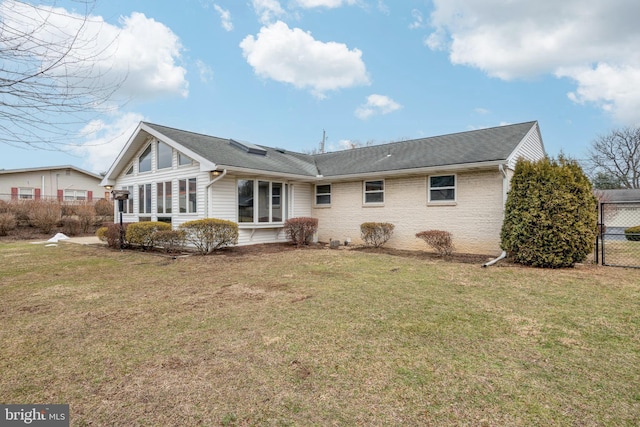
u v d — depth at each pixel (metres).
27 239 16.42
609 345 3.41
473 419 2.22
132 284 6.26
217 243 10.47
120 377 2.80
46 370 2.93
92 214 19.91
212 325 4.00
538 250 7.96
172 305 4.86
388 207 12.09
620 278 6.64
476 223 10.17
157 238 10.50
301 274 7.11
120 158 14.42
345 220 13.30
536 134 12.22
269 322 4.10
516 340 3.55
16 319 4.28
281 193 13.01
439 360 3.08
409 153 12.68
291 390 2.58
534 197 8.10
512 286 5.99
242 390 2.58
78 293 5.60
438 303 4.91
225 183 11.38
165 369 2.93
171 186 12.48
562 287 5.91
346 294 5.43
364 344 3.44
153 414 2.29
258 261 8.88
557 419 2.21
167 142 11.59
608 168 30.33
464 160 9.88
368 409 2.33
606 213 18.56
